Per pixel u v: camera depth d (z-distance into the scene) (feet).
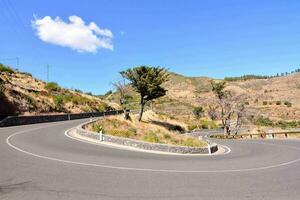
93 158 52.06
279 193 33.42
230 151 86.33
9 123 113.19
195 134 197.36
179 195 31.53
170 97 532.73
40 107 162.30
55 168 41.86
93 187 33.22
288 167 53.21
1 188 31.42
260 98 586.04
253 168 51.24
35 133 87.15
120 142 75.10
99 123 120.78
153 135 103.45
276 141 124.77
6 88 146.00
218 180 39.70
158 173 42.75
